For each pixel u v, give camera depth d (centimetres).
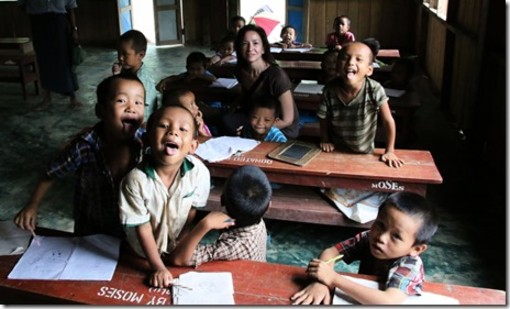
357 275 182
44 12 570
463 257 301
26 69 692
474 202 366
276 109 323
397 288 167
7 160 452
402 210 167
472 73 444
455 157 448
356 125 291
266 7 911
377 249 173
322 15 936
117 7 957
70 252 197
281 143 315
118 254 196
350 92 283
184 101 310
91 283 181
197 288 176
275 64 344
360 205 291
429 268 290
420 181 270
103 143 200
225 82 477
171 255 188
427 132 511
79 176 204
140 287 179
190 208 194
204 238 312
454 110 548
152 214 183
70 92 607
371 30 933
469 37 466
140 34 344
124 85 191
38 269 188
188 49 969
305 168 282
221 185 325
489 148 416
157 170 181
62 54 591
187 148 176
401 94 447
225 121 354
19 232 214
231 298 171
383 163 289
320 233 329
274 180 290
